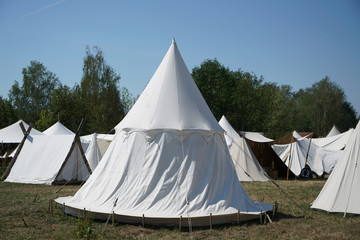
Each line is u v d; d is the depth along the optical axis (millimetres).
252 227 7691
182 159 8258
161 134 8445
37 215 8836
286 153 21734
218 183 8367
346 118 58500
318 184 16859
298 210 9711
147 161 8273
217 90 43938
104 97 43031
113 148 9086
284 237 6961
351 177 9320
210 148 8641
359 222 8266
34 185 15320
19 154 17500
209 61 44969
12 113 50344
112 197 8148
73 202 8664
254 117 44375
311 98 67312
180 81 9469
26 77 51812
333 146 26078
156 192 7891
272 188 14828
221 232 7203
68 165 16281
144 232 7102
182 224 7473
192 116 8883
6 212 9211
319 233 7309
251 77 45438
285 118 52344
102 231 7039
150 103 9102
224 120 23750
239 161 17859
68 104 39688
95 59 43875
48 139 17328
